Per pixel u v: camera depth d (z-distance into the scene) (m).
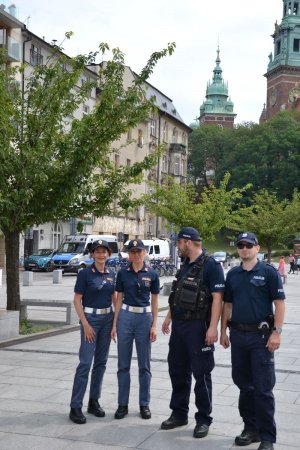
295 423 6.53
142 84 12.62
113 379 8.44
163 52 12.56
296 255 70.56
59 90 12.45
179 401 6.32
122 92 12.62
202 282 6.07
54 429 6.16
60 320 14.35
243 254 5.80
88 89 12.93
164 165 70.06
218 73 179.00
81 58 12.65
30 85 13.05
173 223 27.38
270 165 102.62
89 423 6.39
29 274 28.25
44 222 12.75
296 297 26.55
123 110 12.12
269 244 40.25
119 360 6.70
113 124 12.05
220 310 5.97
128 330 6.68
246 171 100.62
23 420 6.45
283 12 148.62
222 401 7.38
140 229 62.75
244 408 5.88
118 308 6.77
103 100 12.09
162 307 19.22
